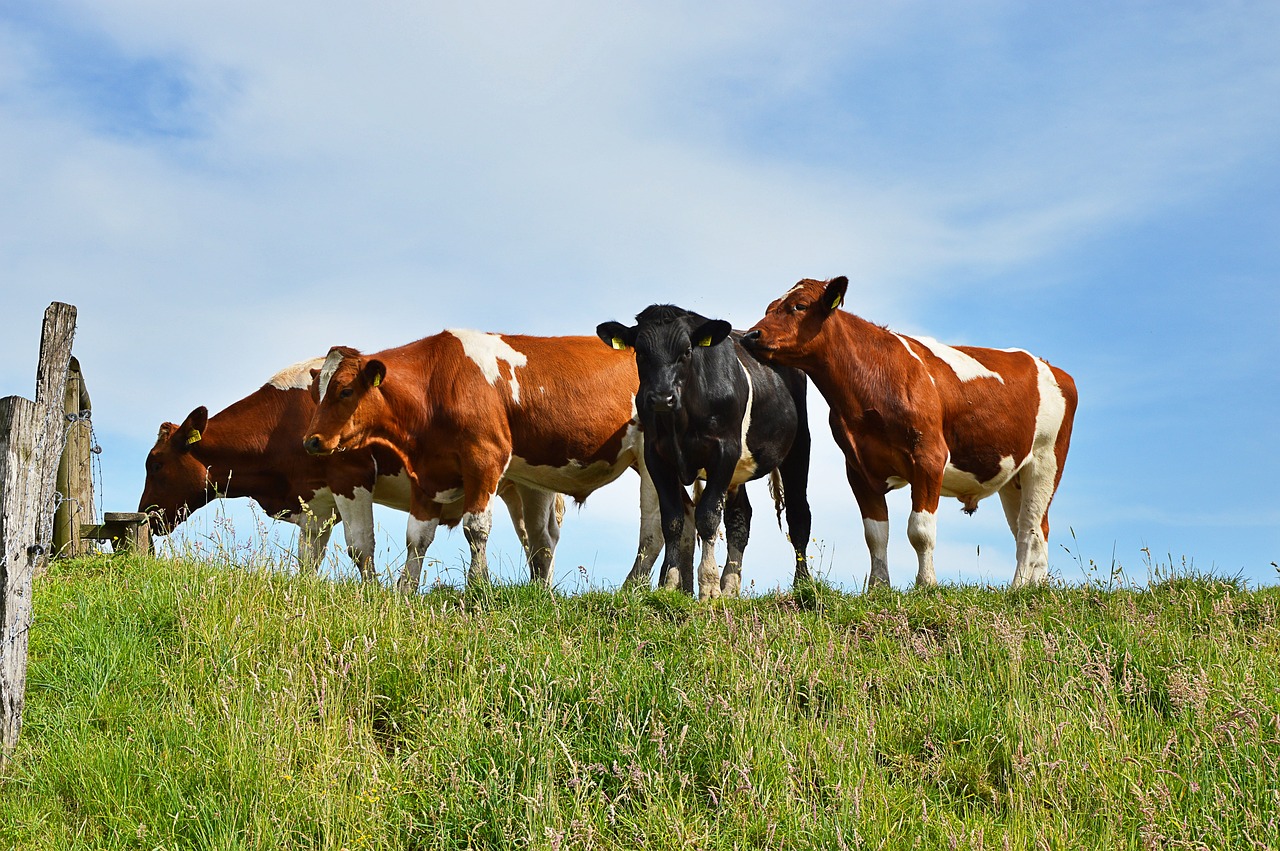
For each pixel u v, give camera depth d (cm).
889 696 834
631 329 1215
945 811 702
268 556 1022
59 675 834
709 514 1206
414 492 1226
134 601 932
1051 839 651
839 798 678
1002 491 1414
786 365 1241
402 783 709
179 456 1416
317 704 778
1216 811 670
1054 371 1364
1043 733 742
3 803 698
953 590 1105
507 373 1236
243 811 682
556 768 720
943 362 1262
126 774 714
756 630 913
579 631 941
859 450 1228
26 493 778
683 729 728
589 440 1273
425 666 834
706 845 644
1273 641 914
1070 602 1003
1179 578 1064
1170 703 800
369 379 1173
